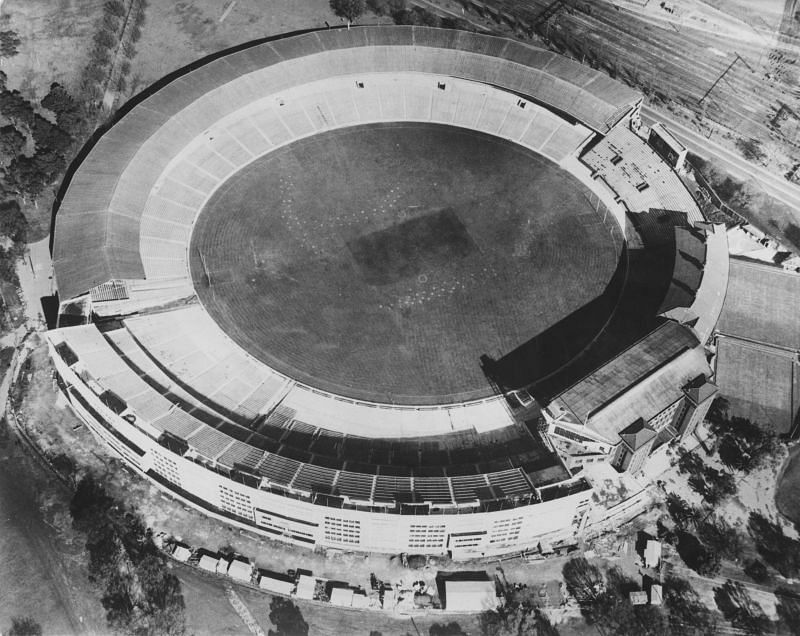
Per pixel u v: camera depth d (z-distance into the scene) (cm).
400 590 11856
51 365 14312
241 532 12450
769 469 13150
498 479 11900
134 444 12631
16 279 15525
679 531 12438
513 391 13900
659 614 11581
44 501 12681
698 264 14750
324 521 11731
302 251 15962
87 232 14762
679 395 12412
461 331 14800
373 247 16075
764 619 11556
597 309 15138
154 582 11738
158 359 13825
